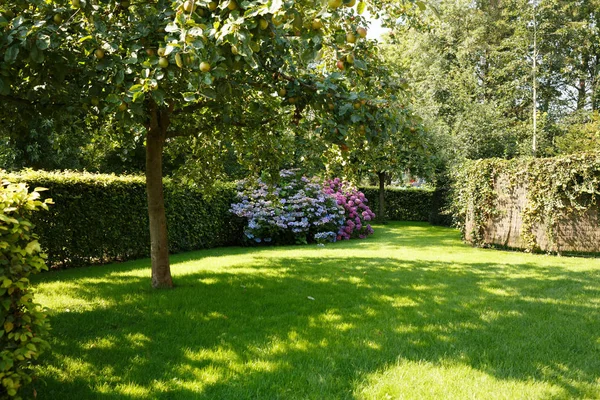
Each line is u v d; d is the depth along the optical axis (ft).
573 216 25.26
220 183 31.55
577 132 50.21
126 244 24.93
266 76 12.37
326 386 8.21
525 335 10.96
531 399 7.70
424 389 8.05
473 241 30.55
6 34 8.06
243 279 17.54
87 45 9.96
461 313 12.87
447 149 47.98
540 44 59.88
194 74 8.29
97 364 9.16
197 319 12.26
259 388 8.13
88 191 22.71
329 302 14.11
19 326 6.38
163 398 7.78
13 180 7.79
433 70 55.01
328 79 10.41
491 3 68.95
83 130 16.05
